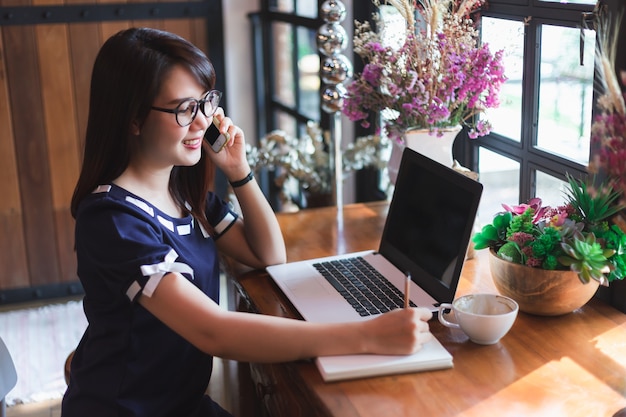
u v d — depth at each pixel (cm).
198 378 161
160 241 152
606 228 154
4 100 349
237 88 410
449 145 197
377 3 203
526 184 204
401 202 185
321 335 140
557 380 135
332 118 236
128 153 152
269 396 158
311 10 347
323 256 196
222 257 198
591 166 138
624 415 124
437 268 164
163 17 363
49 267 371
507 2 202
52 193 363
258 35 404
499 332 145
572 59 180
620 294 160
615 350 144
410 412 126
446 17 193
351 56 305
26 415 271
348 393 132
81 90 357
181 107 148
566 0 179
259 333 139
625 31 151
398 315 141
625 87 151
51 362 307
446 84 188
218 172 384
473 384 134
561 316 158
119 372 148
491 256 163
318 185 309
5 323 345
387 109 202
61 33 350
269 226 184
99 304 150
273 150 321
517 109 206
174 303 140
